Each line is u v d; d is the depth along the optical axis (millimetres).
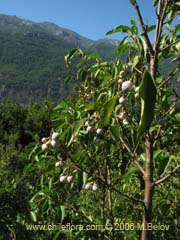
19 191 6648
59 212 3514
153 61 3117
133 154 3295
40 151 3299
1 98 170250
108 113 2158
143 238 3217
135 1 3117
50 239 6117
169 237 5023
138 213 4969
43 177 3807
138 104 3494
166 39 3445
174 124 3291
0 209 6504
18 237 6332
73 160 3045
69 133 2955
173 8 3152
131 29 3170
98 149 3783
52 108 3352
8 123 44031
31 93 172750
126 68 3287
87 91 4145
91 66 4023
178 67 3227
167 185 5449
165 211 3242
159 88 3264
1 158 11766
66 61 4242
